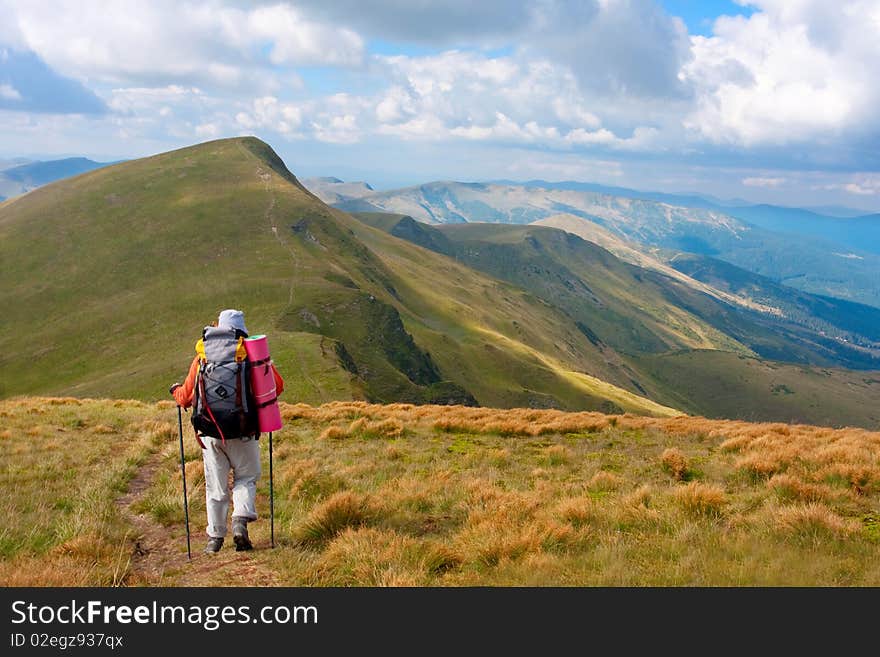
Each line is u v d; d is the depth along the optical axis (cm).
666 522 817
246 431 721
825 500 924
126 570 682
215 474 749
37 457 1377
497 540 725
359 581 653
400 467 1309
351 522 833
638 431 1917
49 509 960
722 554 686
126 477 1213
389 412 2236
